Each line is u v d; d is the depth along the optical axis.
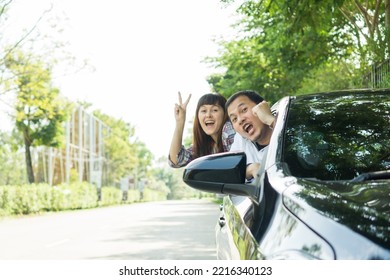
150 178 150.88
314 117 3.39
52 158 55.22
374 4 16.73
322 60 20.06
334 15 13.77
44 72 31.52
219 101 5.03
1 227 20.27
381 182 2.54
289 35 13.81
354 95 3.63
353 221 2.06
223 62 25.25
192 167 3.05
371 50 13.97
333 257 1.95
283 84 23.98
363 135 3.21
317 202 2.33
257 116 3.97
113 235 15.60
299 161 3.08
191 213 30.67
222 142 5.11
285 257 2.14
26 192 32.56
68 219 25.41
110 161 92.69
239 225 3.23
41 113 34.78
